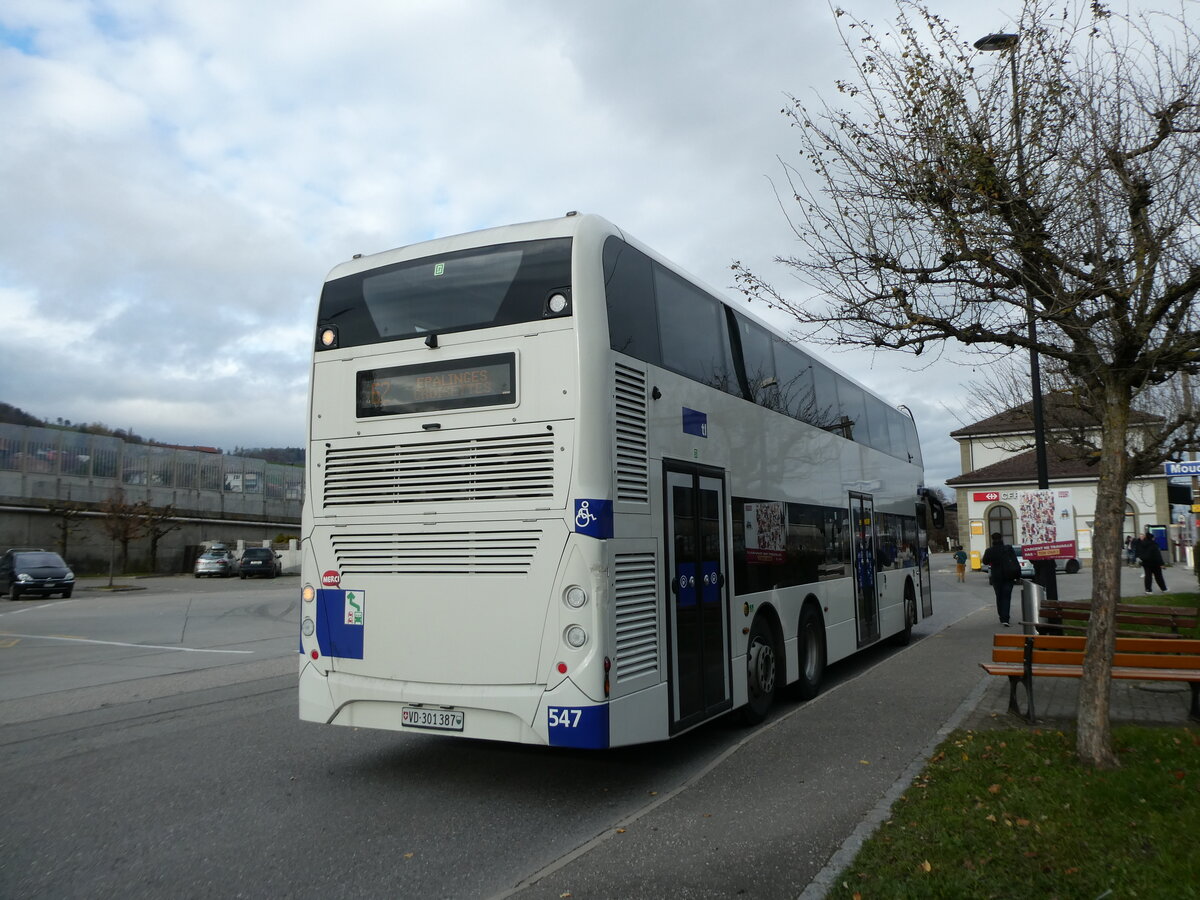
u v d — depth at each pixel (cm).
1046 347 699
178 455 5234
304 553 710
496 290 659
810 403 1133
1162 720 842
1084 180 704
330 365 717
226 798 663
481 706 626
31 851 552
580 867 500
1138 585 3050
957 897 422
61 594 3275
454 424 657
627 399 664
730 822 574
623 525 641
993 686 1053
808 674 1034
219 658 1476
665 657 688
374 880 501
